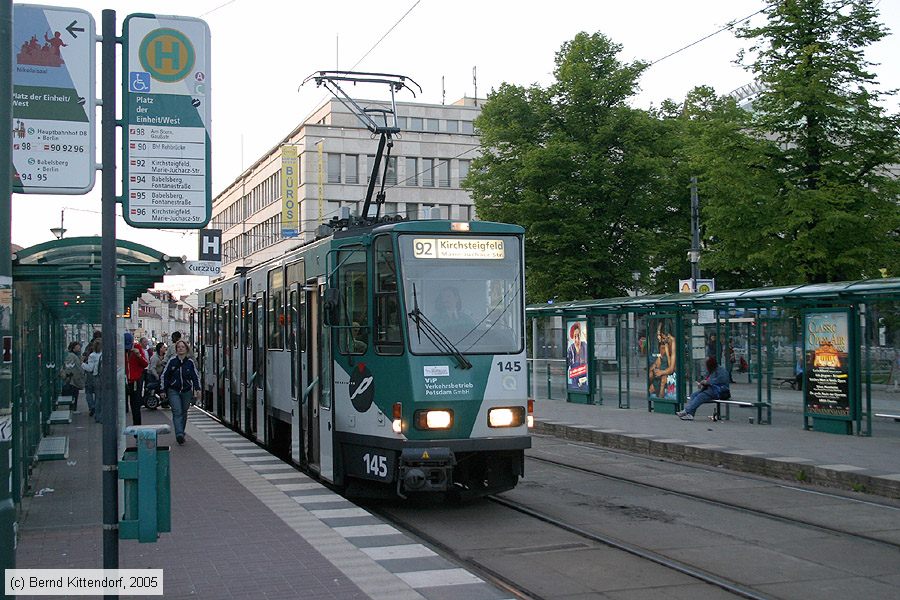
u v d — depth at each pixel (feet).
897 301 57.06
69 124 25.07
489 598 23.73
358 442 37.58
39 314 51.49
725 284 130.62
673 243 127.03
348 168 221.05
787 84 82.33
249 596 23.63
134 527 20.39
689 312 72.13
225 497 38.88
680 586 25.79
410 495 41.27
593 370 83.25
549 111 119.55
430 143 230.48
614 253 119.24
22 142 24.75
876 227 82.33
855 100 81.97
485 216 119.75
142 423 75.00
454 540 32.12
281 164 209.67
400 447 35.37
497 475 37.73
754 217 85.25
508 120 121.80
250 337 60.95
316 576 25.62
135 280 39.81
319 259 42.37
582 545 31.12
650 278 128.36
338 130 219.41
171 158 25.82
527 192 115.55
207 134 26.17
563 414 74.13
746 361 71.00
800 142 84.07
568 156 113.60
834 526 33.83
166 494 20.65
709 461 50.47
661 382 74.79
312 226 213.66
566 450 57.98
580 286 117.19
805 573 27.07
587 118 118.93
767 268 94.07
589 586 25.82
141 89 25.59
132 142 25.54
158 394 89.40
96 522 33.55
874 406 58.29
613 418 70.44
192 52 26.03
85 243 34.32
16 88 24.70
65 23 25.05
